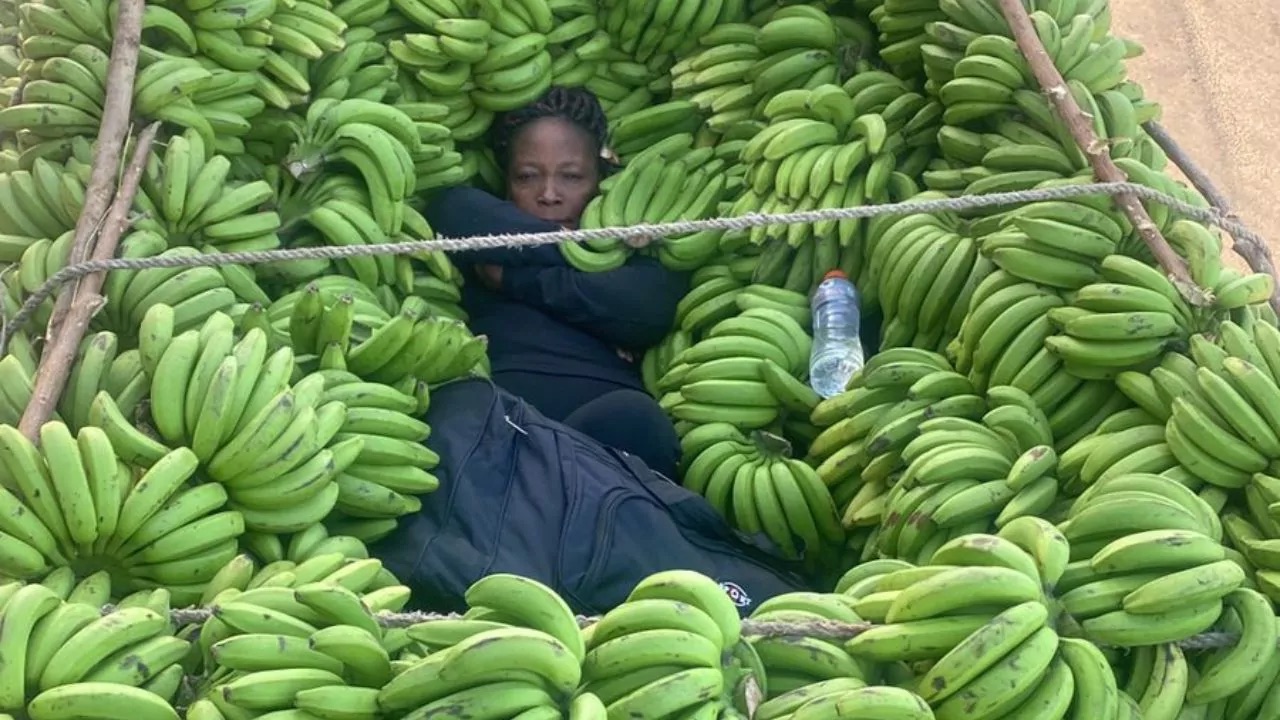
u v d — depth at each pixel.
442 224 2.97
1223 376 2.08
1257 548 1.92
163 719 1.56
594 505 2.18
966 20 2.74
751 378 2.68
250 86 2.69
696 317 2.92
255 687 1.52
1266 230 3.98
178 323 2.22
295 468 2.00
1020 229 2.35
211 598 1.87
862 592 1.83
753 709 1.58
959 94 2.69
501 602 1.56
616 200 2.96
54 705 1.52
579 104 3.10
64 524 1.83
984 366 2.37
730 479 2.59
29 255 2.30
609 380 2.87
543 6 3.06
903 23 2.95
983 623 1.62
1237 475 2.04
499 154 3.20
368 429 2.19
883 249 2.68
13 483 1.85
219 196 2.49
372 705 1.54
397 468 2.19
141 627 1.66
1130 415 2.21
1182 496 1.92
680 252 2.93
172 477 1.87
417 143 2.87
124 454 1.93
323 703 1.51
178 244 2.47
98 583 1.84
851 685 1.60
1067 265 2.32
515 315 2.93
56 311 2.16
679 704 1.48
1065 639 1.67
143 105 2.48
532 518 2.16
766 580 2.24
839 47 3.10
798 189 2.82
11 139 2.71
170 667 1.68
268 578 1.94
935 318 2.57
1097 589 1.73
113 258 2.27
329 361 2.27
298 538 2.05
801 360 2.76
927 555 2.18
